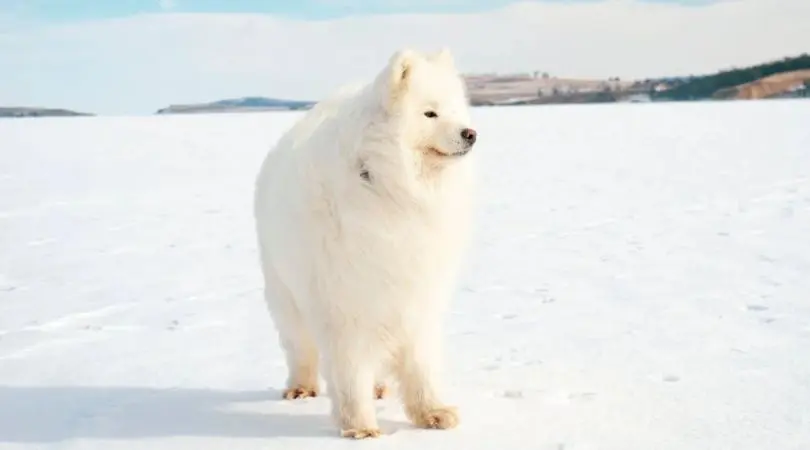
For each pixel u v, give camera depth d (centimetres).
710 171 1786
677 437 398
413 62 392
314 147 418
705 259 938
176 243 1179
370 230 400
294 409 484
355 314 418
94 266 1027
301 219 419
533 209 1381
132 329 723
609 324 670
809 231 1081
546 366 549
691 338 610
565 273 899
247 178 1933
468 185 428
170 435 438
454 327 686
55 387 547
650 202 1405
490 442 405
